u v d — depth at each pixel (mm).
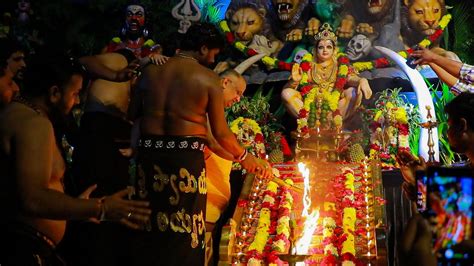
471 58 8945
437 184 3000
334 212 6066
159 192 4836
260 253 5516
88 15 10312
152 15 9547
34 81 3977
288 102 8406
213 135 5070
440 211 2996
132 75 5789
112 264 5680
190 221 4844
